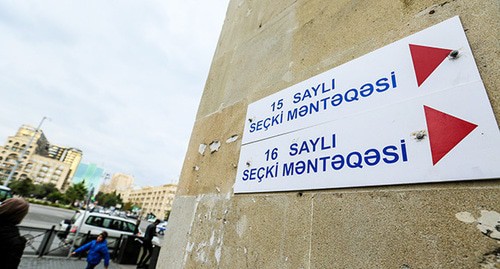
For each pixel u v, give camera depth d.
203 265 1.63
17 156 88.38
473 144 0.83
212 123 2.31
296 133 1.43
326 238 1.08
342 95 1.30
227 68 2.58
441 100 0.95
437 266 0.79
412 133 0.98
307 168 1.28
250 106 1.93
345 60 1.41
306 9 1.94
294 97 1.58
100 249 5.61
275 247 1.26
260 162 1.57
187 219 1.99
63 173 99.94
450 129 0.90
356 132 1.15
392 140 1.02
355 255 0.97
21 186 50.41
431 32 1.10
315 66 1.58
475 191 0.79
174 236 2.04
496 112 0.83
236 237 1.50
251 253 1.36
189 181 2.21
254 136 1.72
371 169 1.04
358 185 1.05
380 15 1.36
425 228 0.85
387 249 0.90
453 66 0.98
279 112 1.63
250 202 1.52
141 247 8.27
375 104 1.14
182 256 1.85
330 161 1.19
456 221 0.80
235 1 3.25
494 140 0.80
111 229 9.12
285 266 1.18
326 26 1.67
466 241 0.76
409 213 0.90
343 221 1.06
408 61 1.12
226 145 1.97
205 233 1.75
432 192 0.87
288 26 2.04
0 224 1.98
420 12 1.18
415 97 1.03
